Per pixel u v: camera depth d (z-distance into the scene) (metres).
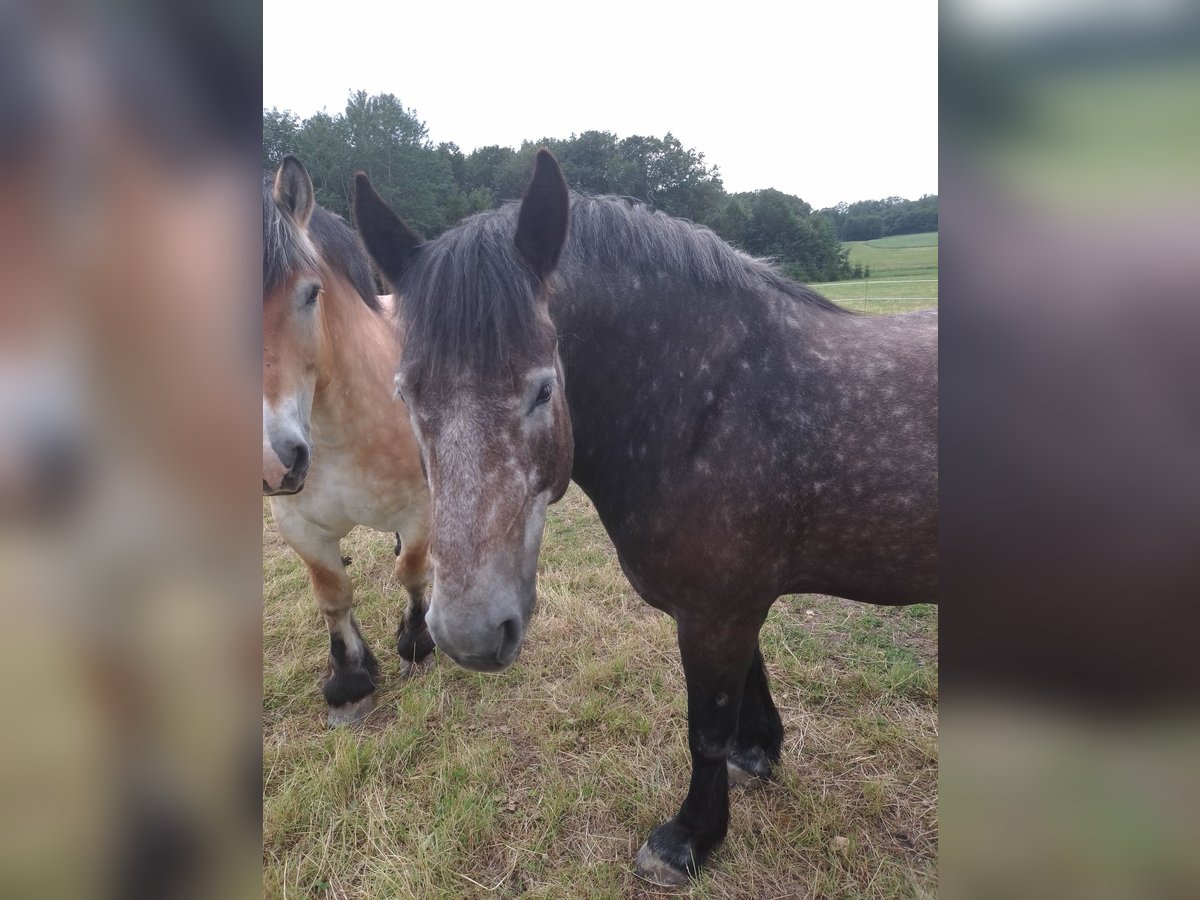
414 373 1.39
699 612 1.79
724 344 1.75
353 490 2.72
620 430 1.79
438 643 1.37
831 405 1.69
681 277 1.80
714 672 1.86
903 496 1.65
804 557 1.80
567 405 1.68
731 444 1.69
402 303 1.51
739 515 1.69
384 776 2.48
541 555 4.18
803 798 2.25
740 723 2.36
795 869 2.03
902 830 2.14
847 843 2.07
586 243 1.82
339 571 2.83
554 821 2.23
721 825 2.06
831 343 1.77
